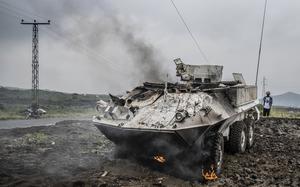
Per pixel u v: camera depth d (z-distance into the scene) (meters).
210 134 8.27
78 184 6.98
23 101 47.03
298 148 12.00
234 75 12.16
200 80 11.12
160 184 7.37
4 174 7.58
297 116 20.62
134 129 8.03
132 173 8.20
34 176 7.56
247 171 8.72
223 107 9.57
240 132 10.31
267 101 20.12
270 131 15.83
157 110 8.67
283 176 8.31
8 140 12.09
